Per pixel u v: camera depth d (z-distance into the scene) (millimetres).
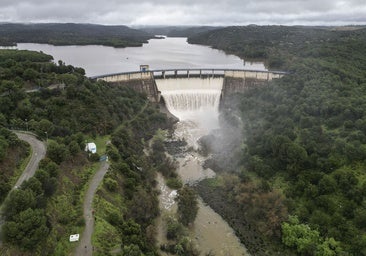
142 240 98375
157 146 176625
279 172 136625
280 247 108312
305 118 154500
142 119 196375
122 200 116375
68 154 117312
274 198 119500
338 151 128750
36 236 77000
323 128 149500
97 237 91062
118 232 96812
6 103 143250
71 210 99000
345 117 148625
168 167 155875
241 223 120500
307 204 116125
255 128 174125
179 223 114688
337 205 110812
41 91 163125
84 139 143125
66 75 180125
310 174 124250
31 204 82688
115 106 187250
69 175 112625
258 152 149875
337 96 173500
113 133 162875
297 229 106625
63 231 90062
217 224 120188
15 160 106000
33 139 126562
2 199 88438
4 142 103438
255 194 124938
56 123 145875
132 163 142375
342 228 103188
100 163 131500
